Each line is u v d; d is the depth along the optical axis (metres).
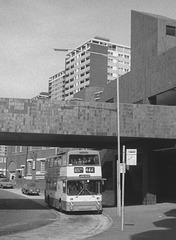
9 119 26.78
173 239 14.27
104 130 28.20
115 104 28.64
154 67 36.84
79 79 164.75
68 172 26.42
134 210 27.98
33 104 27.22
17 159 85.19
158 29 39.34
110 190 44.41
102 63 136.25
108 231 16.70
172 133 29.62
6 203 36.66
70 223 21.14
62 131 27.48
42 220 22.62
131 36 45.03
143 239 14.27
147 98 37.78
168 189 39.34
